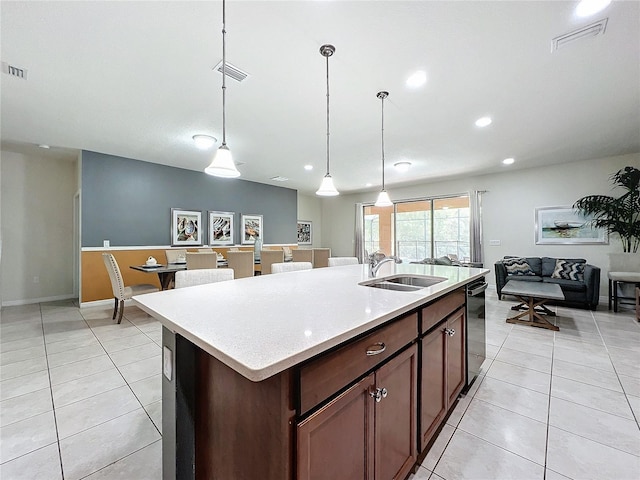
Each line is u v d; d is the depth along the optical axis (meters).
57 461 1.39
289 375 0.73
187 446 1.04
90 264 4.50
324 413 0.81
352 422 0.93
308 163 5.12
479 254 5.90
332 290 1.57
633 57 2.10
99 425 1.66
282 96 2.69
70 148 4.38
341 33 1.87
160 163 5.21
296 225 7.75
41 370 2.34
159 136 3.79
